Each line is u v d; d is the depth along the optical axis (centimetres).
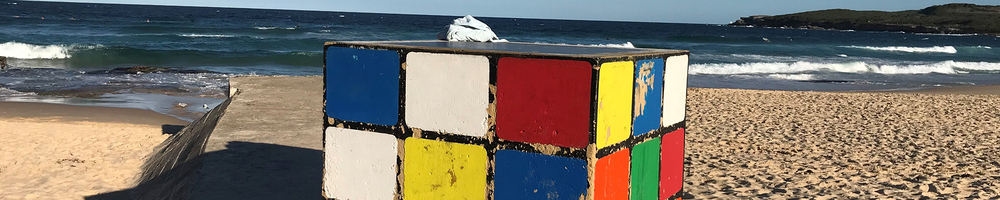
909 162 657
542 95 238
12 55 2450
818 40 6488
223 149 527
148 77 1872
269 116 718
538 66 237
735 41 5538
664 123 284
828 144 773
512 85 244
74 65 2333
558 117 236
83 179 594
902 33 12650
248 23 6712
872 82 2377
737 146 746
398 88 271
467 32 332
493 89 248
